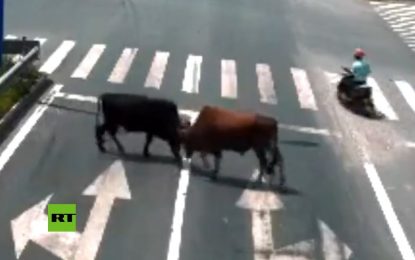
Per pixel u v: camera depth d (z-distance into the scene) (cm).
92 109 2150
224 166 1859
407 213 1730
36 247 1438
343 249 1540
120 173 1769
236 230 1570
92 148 1889
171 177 1775
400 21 3703
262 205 1686
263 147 1762
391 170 1964
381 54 3092
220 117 1767
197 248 1488
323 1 3972
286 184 1800
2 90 1991
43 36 2842
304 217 1652
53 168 1761
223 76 2567
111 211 1597
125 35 2948
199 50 2845
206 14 3416
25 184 1673
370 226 1650
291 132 2141
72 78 2395
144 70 2548
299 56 2911
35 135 1933
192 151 1808
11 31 2870
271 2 3809
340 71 2769
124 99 1836
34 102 2152
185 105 2259
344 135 2170
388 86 2691
